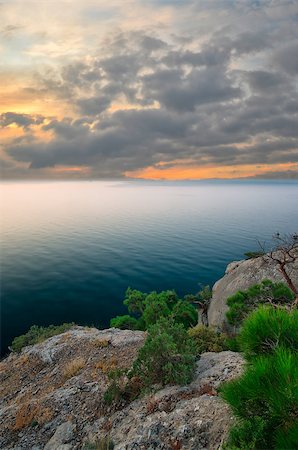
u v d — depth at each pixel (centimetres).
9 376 2098
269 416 369
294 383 308
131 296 4697
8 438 1315
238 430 431
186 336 1330
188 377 1130
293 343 435
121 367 1630
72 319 11300
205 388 1038
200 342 1722
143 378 1211
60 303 12938
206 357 1359
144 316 3931
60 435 1162
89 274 17475
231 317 1385
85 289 14825
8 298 13450
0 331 10100
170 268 18888
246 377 358
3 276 16925
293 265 2495
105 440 974
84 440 1083
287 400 309
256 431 400
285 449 303
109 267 19062
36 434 1266
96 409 1270
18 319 11188
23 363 2194
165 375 1171
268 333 448
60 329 3997
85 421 1212
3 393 1894
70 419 1258
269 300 1391
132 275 17350
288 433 319
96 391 1406
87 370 1714
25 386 1878
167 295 4441
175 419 896
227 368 1148
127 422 1034
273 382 329
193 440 791
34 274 17438
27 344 3856
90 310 12200
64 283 15788
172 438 826
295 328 438
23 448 1209
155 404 1044
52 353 2128
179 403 991
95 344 2062
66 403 1385
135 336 2117
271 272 2608
